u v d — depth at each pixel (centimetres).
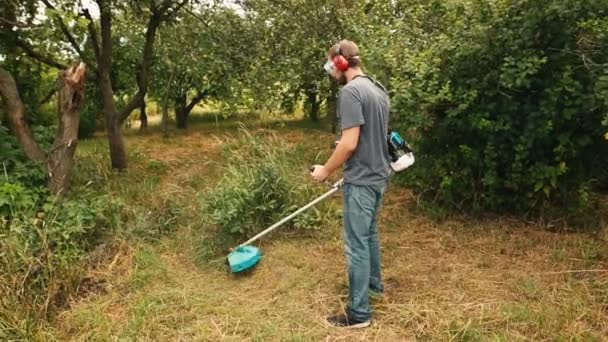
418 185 480
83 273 362
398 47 447
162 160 654
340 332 298
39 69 582
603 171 435
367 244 297
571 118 390
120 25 682
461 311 310
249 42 647
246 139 598
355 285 299
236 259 367
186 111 927
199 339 295
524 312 302
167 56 666
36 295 322
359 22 560
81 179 539
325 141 712
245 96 693
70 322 316
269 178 434
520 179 420
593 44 377
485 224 436
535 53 382
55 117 664
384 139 293
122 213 440
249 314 318
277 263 377
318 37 604
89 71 623
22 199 395
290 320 312
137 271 371
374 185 290
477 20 407
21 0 442
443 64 421
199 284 361
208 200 437
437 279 351
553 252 378
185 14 615
